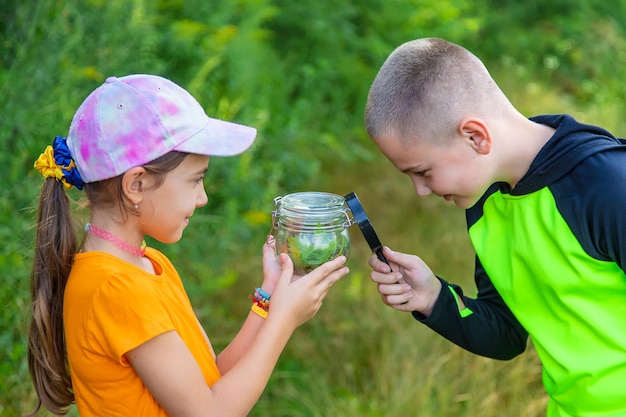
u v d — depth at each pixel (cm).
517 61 904
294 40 670
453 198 198
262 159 511
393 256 213
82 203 182
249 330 200
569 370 194
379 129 193
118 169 169
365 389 338
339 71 664
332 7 691
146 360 168
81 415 179
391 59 196
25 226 301
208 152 174
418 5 759
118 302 167
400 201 525
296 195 195
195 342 185
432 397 326
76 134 173
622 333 187
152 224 177
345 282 416
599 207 175
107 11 400
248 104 506
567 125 184
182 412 170
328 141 577
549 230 186
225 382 174
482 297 227
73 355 173
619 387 190
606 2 1025
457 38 786
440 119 185
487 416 312
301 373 350
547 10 991
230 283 391
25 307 289
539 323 199
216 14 521
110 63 384
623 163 176
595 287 185
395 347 349
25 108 341
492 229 205
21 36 363
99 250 176
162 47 461
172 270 195
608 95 820
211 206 441
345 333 371
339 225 191
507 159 190
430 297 217
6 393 278
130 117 170
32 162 339
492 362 331
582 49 920
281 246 192
